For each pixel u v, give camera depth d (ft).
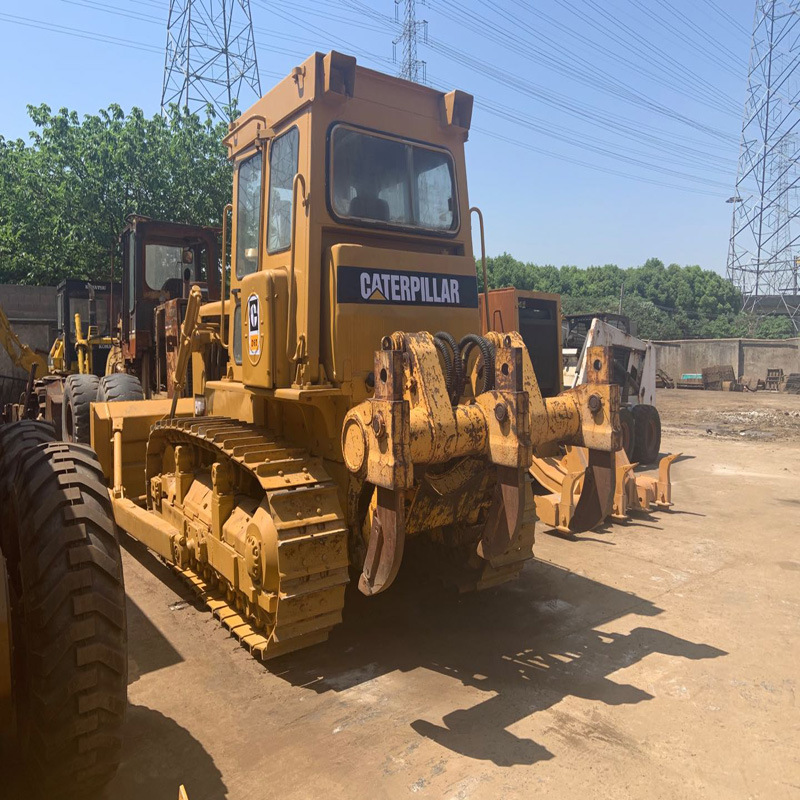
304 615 11.60
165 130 64.44
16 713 8.64
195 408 18.95
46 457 9.13
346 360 12.27
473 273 14.49
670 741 10.12
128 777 9.30
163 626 14.23
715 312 199.72
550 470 22.59
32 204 62.90
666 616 14.85
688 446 40.68
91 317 33.91
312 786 9.13
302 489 11.81
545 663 12.67
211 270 28.50
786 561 18.61
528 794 8.91
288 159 13.29
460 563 15.46
